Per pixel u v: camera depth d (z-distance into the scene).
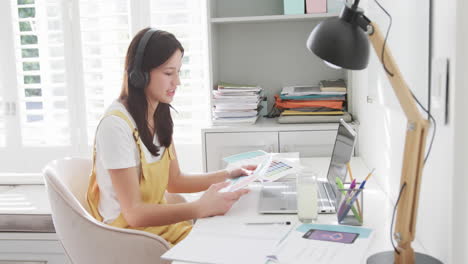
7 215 2.64
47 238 2.46
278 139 2.36
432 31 1.06
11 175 3.15
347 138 1.46
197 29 2.74
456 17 0.91
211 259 1.01
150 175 1.57
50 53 2.87
